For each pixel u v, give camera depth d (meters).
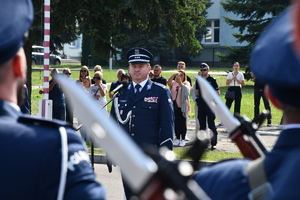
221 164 1.83
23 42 1.84
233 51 31.12
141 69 6.20
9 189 1.75
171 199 1.36
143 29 15.80
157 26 15.67
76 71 40.56
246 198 1.65
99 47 14.84
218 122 16.66
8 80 1.82
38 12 14.25
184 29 15.74
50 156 1.79
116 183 9.22
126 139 1.39
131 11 14.85
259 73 1.60
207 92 2.24
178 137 12.68
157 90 6.19
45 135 1.82
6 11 1.80
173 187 1.37
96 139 1.40
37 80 33.09
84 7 13.89
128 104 6.20
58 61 49.94
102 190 1.83
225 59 31.22
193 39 16.12
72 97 1.46
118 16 15.00
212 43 52.47
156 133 6.14
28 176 1.76
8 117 1.83
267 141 13.55
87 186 1.80
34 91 26.69
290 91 1.58
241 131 2.21
